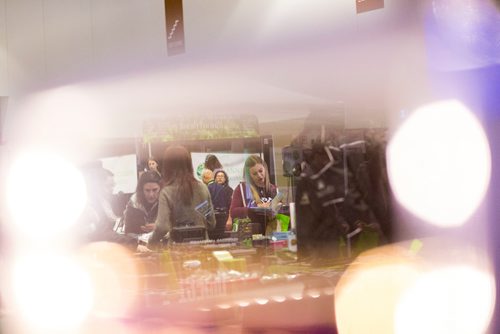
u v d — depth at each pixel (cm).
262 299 325
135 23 690
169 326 327
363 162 427
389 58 584
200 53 664
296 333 322
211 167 505
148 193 462
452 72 279
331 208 400
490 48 261
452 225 293
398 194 418
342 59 606
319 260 388
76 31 721
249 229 408
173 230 421
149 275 362
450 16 273
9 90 733
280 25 641
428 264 317
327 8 621
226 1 651
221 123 525
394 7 578
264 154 520
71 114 686
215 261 366
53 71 727
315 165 411
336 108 501
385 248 383
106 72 693
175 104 547
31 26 735
